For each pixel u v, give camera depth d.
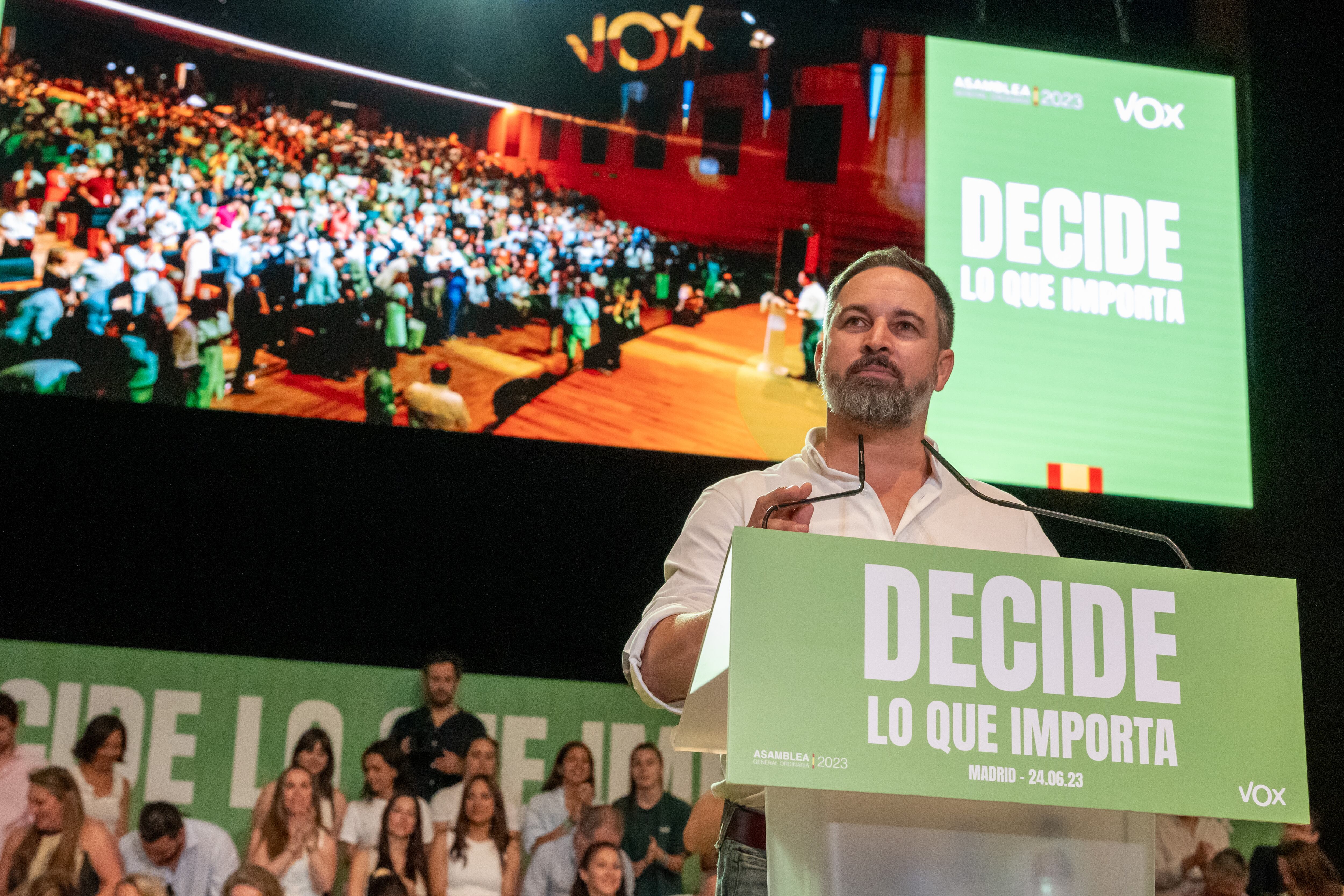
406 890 3.38
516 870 3.46
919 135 4.15
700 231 4.01
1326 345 4.15
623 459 4.26
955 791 0.79
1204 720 0.84
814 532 1.10
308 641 4.07
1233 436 4.11
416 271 3.86
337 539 4.13
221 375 3.71
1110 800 0.81
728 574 0.82
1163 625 0.85
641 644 1.10
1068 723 0.82
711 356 3.95
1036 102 4.24
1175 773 0.83
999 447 3.99
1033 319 4.09
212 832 3.34
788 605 0.79
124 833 3.30
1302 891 3.58
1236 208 4.27
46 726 3.32
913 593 0.81
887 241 4.07
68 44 3.76
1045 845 0.88
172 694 3.40
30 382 3.60
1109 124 4.26
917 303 1.29
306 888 3.34
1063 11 4.59
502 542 4.20
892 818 0.86
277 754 3.42
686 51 4.12
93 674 3.38
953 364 1.40
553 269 3.93
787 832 0.88
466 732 3.52
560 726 3.58
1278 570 4.07
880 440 1.29
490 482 4.21
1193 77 4.33
